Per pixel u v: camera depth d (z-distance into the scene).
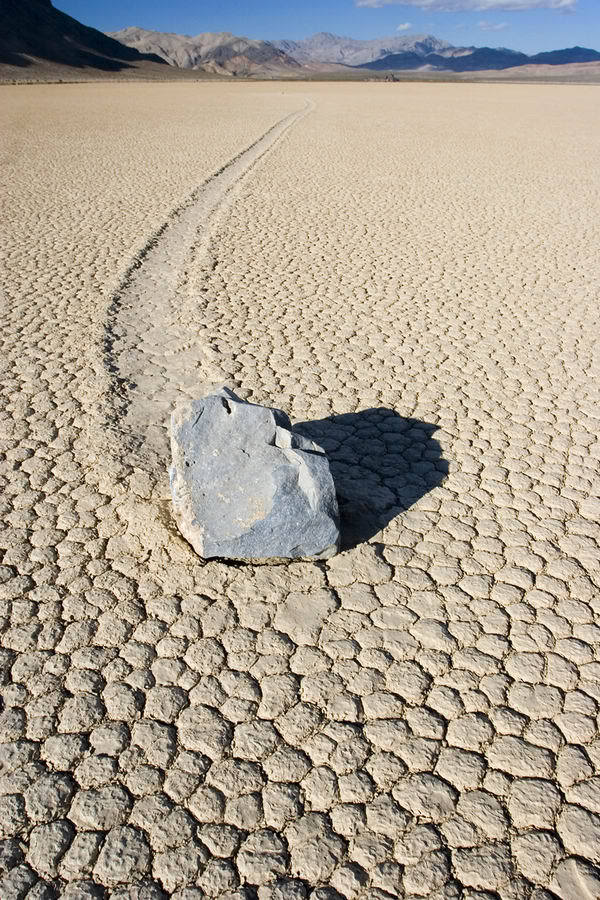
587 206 10.41
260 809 2.28
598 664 2.81
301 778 2.38
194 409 3.39
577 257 8.03
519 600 3.12
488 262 7.87
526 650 2.87
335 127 19.36
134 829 2.22
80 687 2.69
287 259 7.97
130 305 6.55
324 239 8.77
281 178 12.38
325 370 5.29
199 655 2.83
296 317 6.30
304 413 4.69
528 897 2.06
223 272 7.52
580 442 4.35
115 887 2.08
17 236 8.81
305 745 2.49
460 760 2.44
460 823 2.25
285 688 2.70
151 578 3.21
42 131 18.27
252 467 3.23
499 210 10.20
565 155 14.79
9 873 2.11
